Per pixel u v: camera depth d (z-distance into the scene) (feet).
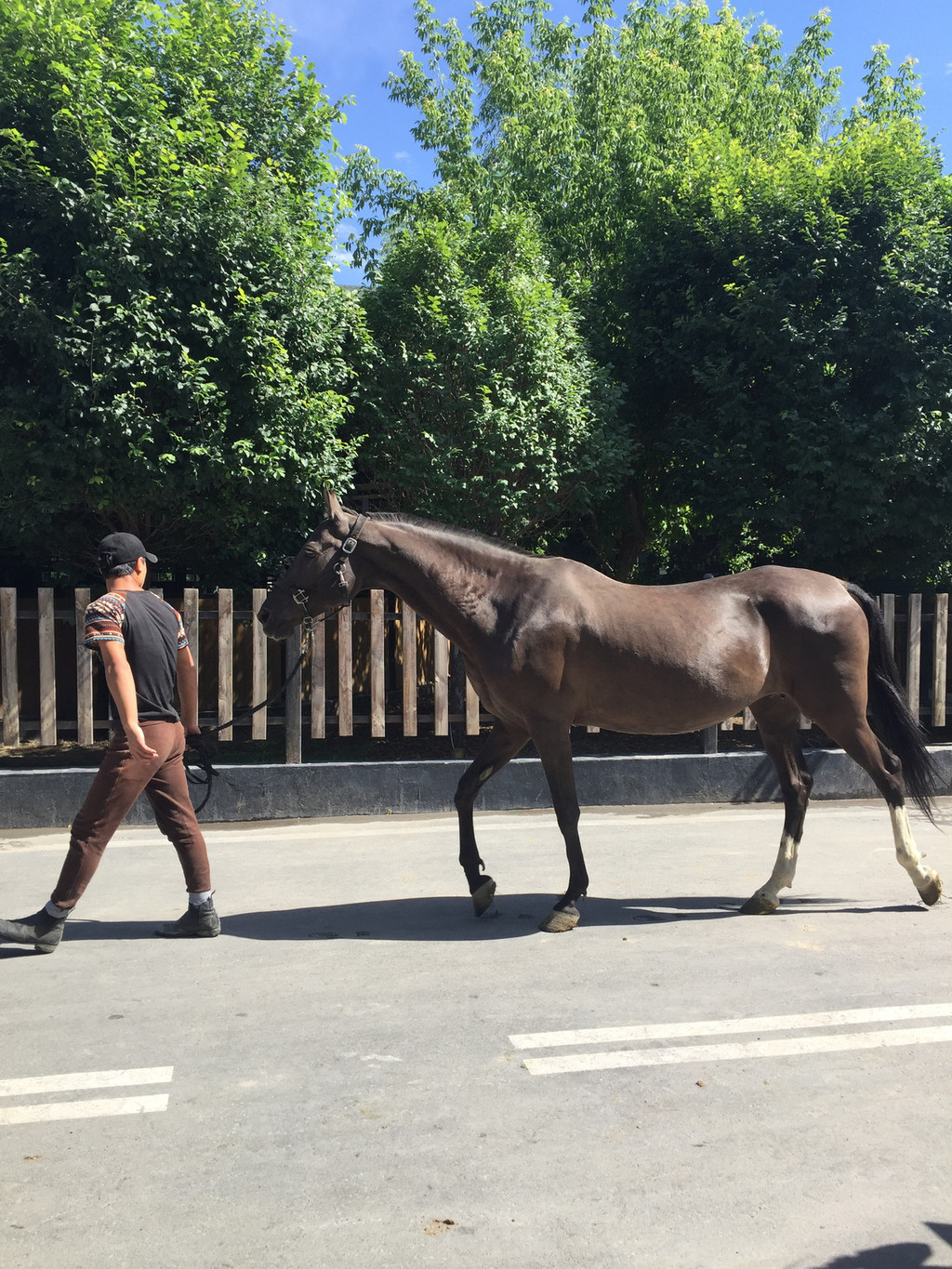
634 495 43.65
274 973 14.05
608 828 23.82
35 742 37.17
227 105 32.68
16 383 28.78
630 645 16.14
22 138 27.66
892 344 33.40
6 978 13.89
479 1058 11.23
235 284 29.37
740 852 21.53
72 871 14.70
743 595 17.11
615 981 13.65
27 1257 7.70
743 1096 10.31
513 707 16.33
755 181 37.32
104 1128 9.74
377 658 26.68
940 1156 9.16
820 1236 7.94
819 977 13.74
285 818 24.91
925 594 40.04
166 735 14.80
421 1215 8.23
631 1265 7.57
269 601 16.71
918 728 17.61
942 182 36.37
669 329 39.47
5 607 24.43
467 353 33.83
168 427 28.71
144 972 14.14
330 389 32.73
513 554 16.89
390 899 18.02
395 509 36.86
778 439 35.45
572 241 50.03
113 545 14.84
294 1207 8.37
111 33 30.40
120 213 27.71
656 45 59.77
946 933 15.75
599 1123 9.75
